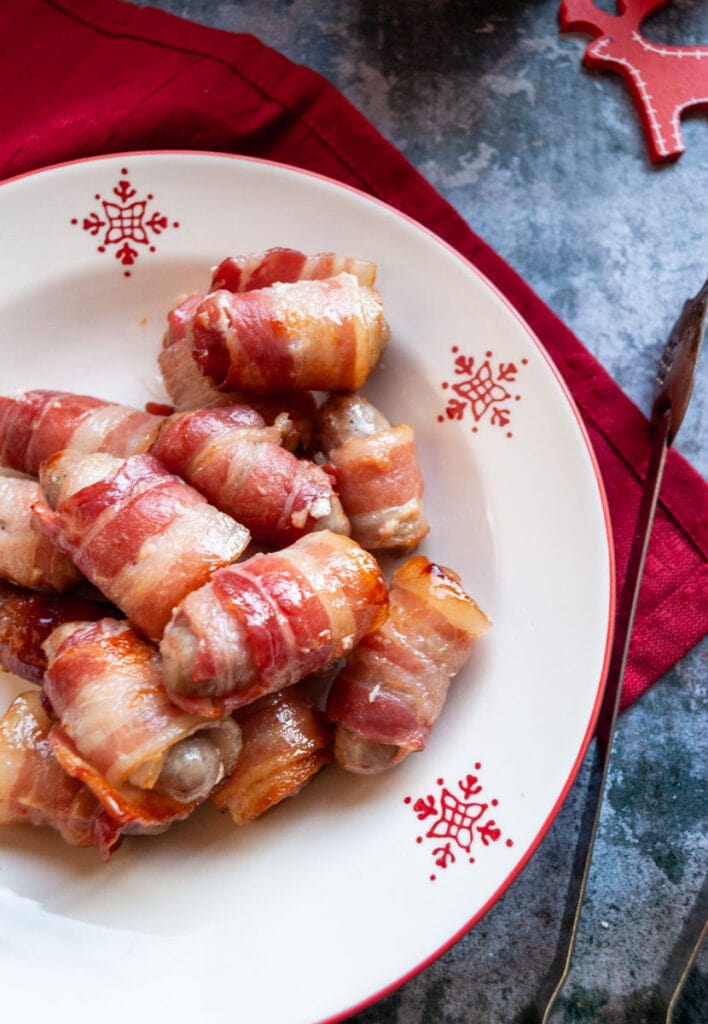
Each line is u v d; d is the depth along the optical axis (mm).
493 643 396
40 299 419
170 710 357
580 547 393
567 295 438
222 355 384
